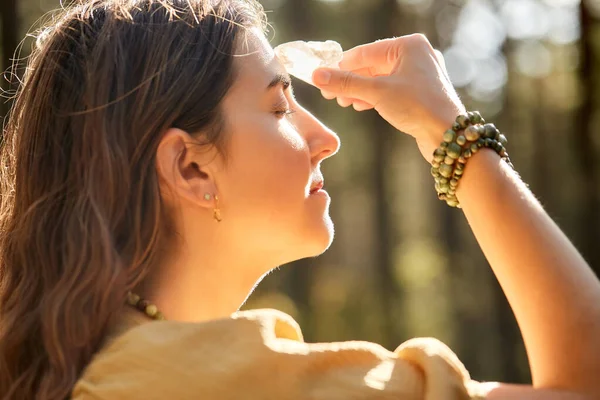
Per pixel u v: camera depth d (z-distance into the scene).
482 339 18.38
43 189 1.64
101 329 1.50
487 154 1.63
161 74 1.64
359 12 17.52
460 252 21.53
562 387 1.43
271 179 1.69
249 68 1.71
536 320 1.48
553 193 19.50
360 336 16.20
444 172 1.65
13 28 8.97
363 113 18.30
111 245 1.54
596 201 15.04
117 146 1.60
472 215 1.61
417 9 19.41
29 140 1.69
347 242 21.83
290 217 1.70
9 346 1.53
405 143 19.20
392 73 1.82
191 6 1.71
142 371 1.39
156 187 1.63
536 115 20.62
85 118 1.61
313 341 15.23
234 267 1.73
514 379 16.95
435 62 1.80
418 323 17.80
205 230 1.69
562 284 1.48
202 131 1.66
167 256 1.67
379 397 1.36
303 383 1.37
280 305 14.32
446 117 1.71
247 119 1.69
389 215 18.53
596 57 14.63
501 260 1.55
